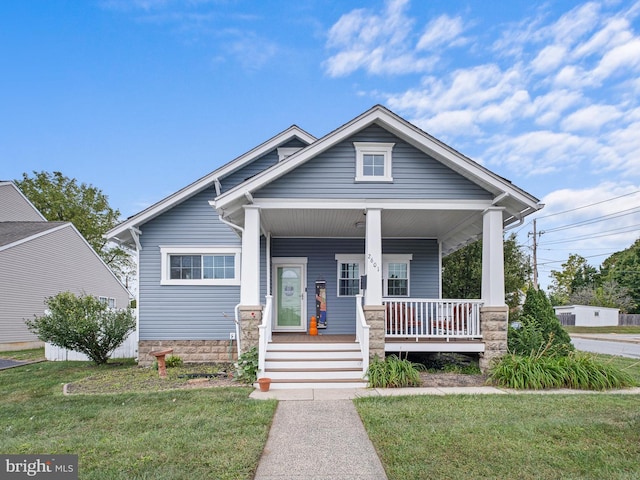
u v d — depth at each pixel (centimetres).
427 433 498
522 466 411
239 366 835
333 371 823
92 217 3466
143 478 385
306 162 903
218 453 442
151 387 798
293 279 1254
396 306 916
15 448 462
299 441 488
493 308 881
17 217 2473
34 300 1966
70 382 898
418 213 955
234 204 890
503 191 873
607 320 3950
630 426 521
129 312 1214
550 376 754
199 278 1172
